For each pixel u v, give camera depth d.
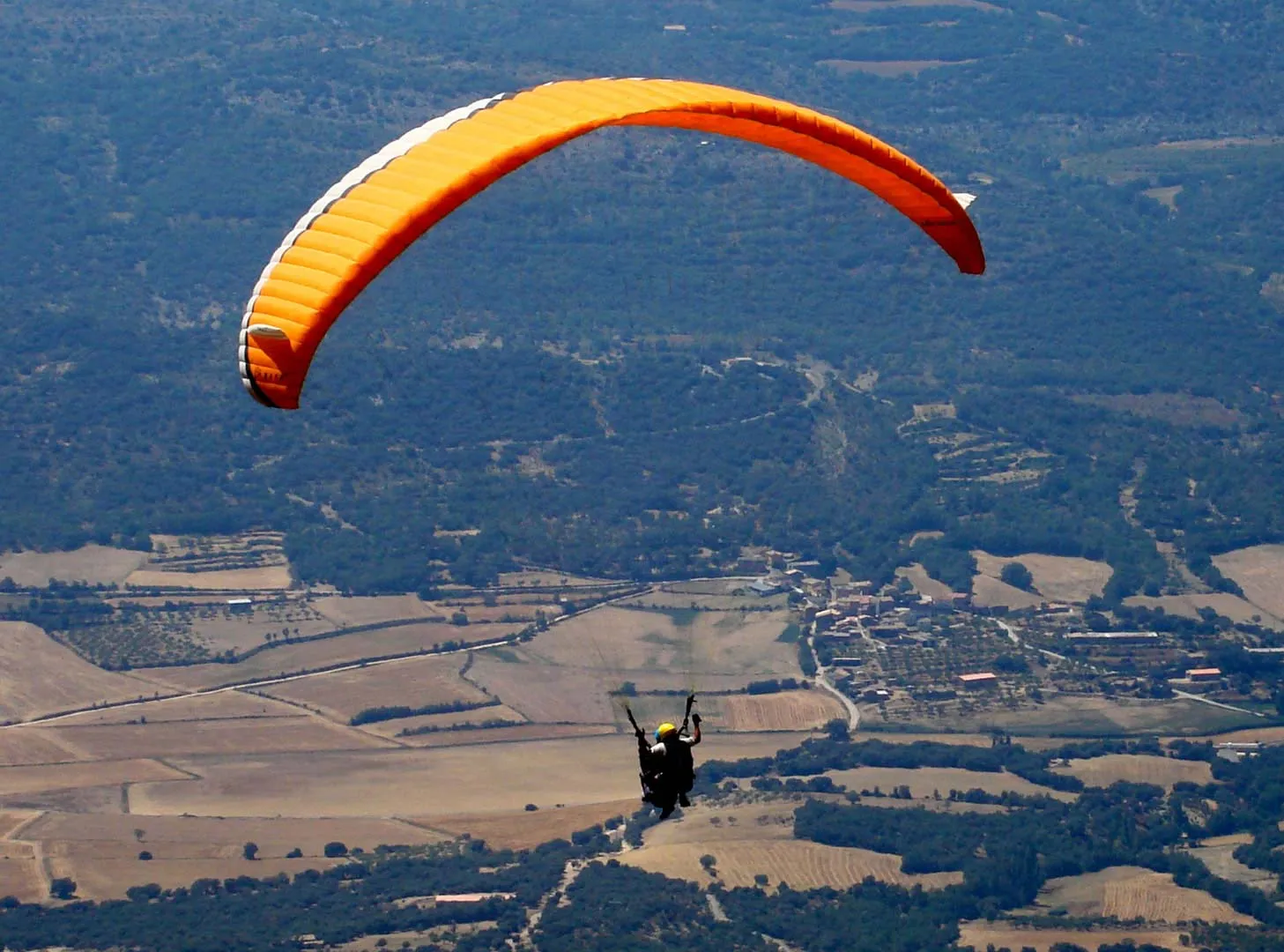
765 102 109.69
